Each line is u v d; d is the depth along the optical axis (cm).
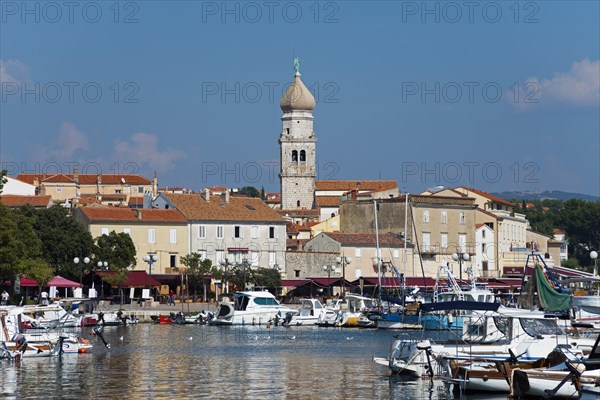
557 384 7656
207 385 9144
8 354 10969
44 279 16475
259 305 17300
